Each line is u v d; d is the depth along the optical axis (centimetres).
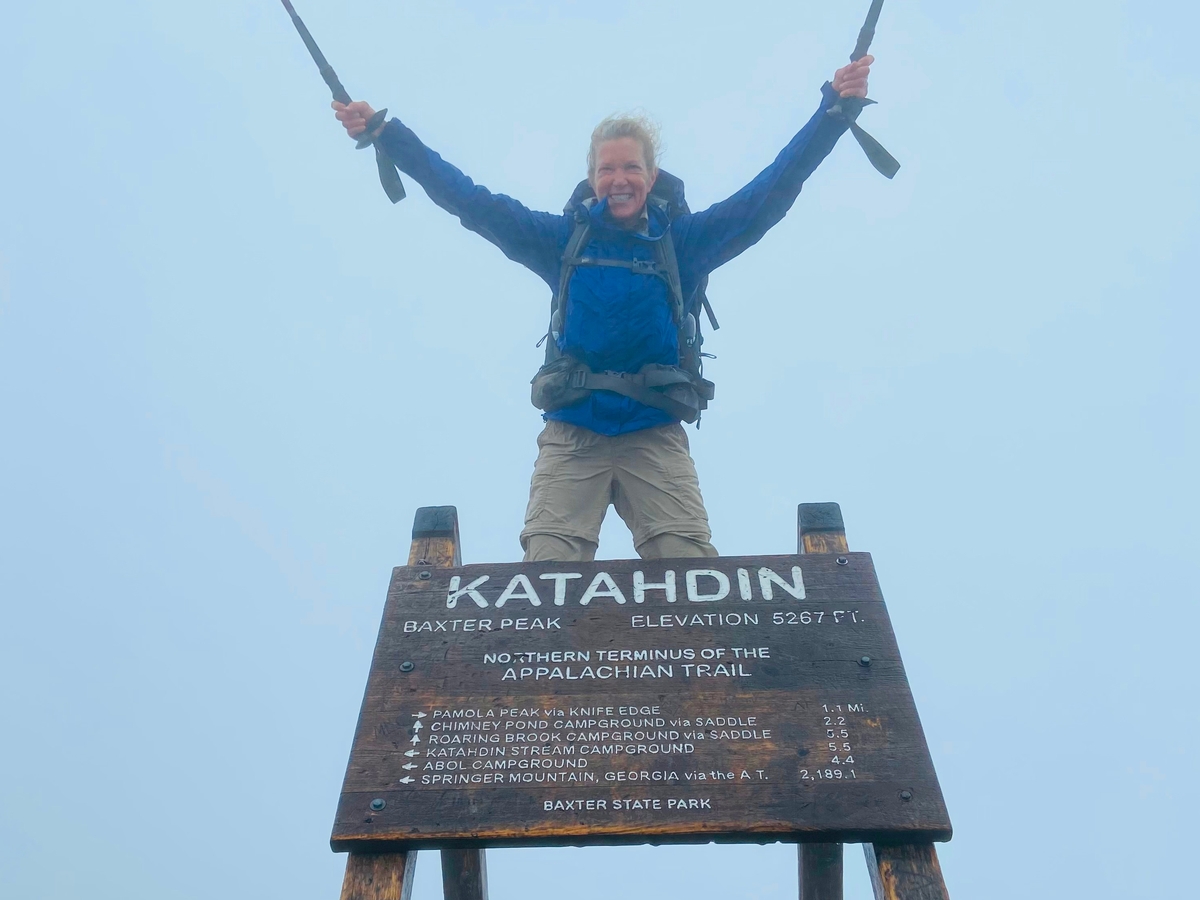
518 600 408
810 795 343
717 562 420
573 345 483
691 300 500
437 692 377
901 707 368
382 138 487
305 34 489
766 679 378
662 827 336
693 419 494
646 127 500
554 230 492
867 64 464
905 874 333
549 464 498
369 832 338
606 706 370
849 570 417
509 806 343
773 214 482
